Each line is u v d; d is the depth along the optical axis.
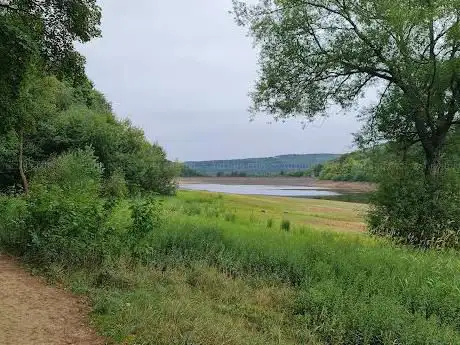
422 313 7.34
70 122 31.14
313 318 7.16
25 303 6.26
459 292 7.79
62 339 5.23
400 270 8.96
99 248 8.51
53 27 15.92
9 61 13.38
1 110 15.38
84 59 17.09
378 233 14.09
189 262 9.34
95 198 11.30
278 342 6.14
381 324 6.55
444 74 13.40
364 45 13.71
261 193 64.88
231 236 11.04
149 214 9.50
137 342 5.22
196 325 5.75
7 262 8.23
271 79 14.52
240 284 8.60
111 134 32.78
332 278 8.49
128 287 7.39
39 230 8.64
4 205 11.90
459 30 12.84
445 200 14.00
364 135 16.23
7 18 14.14
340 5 13.65
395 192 14.38
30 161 27.22
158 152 37.56
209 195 38.00
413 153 16.50
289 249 10.14
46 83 23.28
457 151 15.82
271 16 14.31
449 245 13.17
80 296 6.74
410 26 12.95
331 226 19.81
